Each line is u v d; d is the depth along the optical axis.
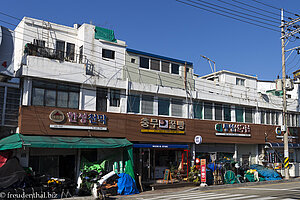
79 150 18.52
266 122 30.19
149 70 22.34
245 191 16.78
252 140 27.61
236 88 28.44
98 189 14.77
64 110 17.56
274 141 29.61
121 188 16.70
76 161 18.41
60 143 15.98
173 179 20.25
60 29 20.23
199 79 25.55
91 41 20.03
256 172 23.25
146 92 21.58
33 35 19.12
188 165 22.92
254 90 29.81
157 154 21.95
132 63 21.56
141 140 20.36
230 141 25.84
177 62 24.08
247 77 30.42
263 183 22.39
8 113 16.25
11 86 16.45
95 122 18.56
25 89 16.78
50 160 17.59
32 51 17.70
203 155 24.44
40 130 16.58
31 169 15.71
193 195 15.73
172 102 23.20
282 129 25.03
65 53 20.17
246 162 27.66
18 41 19.70
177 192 17.55
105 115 19.05
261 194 14.91
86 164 17.42
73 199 14.33
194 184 20.42
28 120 16.31
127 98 20.62
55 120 17.12
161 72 22.97
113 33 21.34
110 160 19.19
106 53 20.62
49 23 19.84
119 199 15.12
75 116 17.81
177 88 23.33
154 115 21.44
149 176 20.88
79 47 20.41
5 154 15.74
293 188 17.42
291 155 32.09
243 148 27.75
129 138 19.81
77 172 18.12
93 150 19.03
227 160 25.50
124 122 19.78
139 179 18.30
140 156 20.55
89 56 19.78
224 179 21.67
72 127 17.61
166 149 21.81
